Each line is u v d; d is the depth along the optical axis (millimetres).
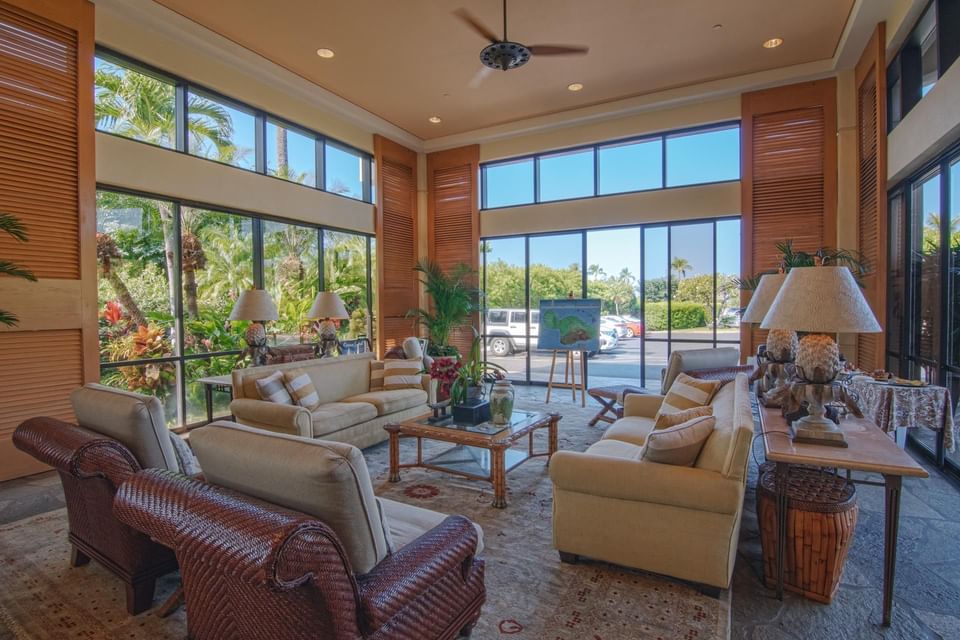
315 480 1293
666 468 2164
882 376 3773
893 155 4359
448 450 4109
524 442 4531
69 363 3943
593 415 5621
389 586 1377
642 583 2248
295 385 4094
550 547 2596
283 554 1109
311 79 5773
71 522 2363
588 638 1877
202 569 1534
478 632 1911
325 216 6441
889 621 1952
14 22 3629
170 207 4824
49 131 3803
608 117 6660
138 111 4559
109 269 4395
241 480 1473
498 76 5715
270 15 4449
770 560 2203
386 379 5016
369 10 4379
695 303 6438
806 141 5703
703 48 5113
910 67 4199
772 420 2467
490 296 7863
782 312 2146
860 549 2562
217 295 5273
